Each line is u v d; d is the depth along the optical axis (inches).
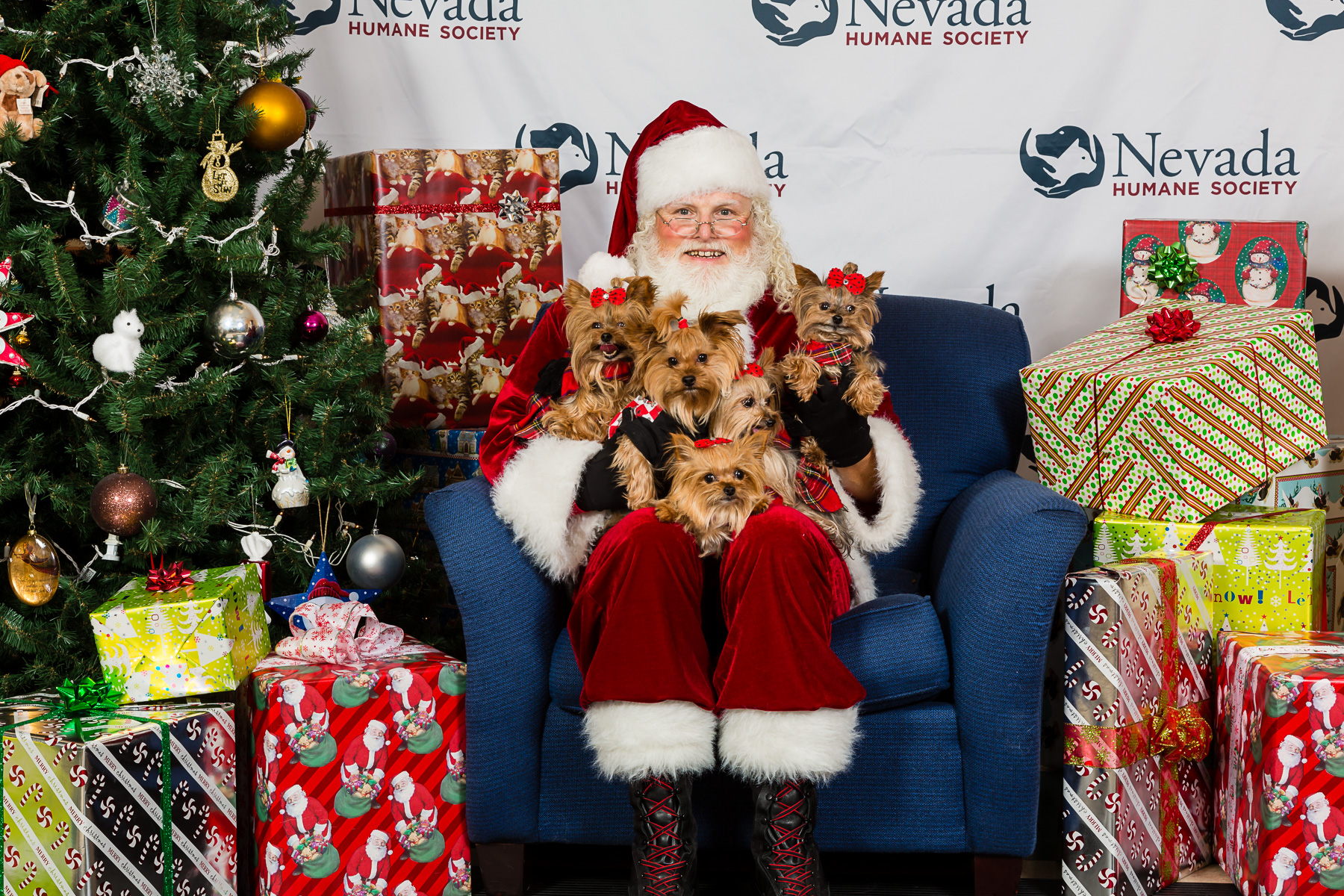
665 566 72.7
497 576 80.0
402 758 81.2
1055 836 91.7
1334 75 132.4
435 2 134.6
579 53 136.1
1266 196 134.6
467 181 116.5
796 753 70.3
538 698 81.7
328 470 98.7
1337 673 77.2
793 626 71.3
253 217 102.3
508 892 84.0
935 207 137.5
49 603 90.3
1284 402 94.0
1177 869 87.7
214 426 96.4
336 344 99.7
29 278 87.8
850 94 136.5
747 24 135.7
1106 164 135.6
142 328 86.4
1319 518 96.9
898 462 85.4
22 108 82.6
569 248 138.6
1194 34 133.1
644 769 71.3
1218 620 93.8
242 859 84.7
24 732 73.3
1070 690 81.7
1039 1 134.1
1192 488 93.0
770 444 81.0
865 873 89.4
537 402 87.0
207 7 95.7
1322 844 76.5
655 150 96.0
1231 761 86.1
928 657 79.9
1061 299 137.6
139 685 80.9
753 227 97.1
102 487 83.7
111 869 72.0
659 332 80.0
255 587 88.6
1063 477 99.4
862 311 82.1
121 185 88.4
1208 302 108.5
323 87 134.3
